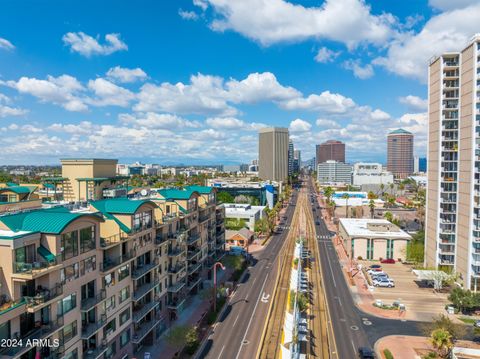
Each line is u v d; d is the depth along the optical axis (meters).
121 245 47.97
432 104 91.31
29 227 36.25
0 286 32.12
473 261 77.19
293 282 81.88
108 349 45.38
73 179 70.56
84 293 41.31
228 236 130.50
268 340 59.31
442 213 86.88
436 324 59.16
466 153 79.50
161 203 69.00
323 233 155.12
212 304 71.69
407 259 108.62
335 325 66.12
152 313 56.72
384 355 55.38
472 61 76.94
